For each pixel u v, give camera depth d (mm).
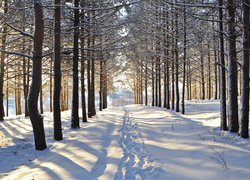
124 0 15188
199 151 7664
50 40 16312
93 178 5898
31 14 13789
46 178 5926
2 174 6562
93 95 23516
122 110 31688
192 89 58281
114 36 18812
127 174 6074
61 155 8180
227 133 10273
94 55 18125
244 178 5301
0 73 20109
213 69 35062
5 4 14680
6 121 20359
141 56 28156
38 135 9508
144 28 22969
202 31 15680
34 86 9383
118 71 37969
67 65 20828
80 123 17203
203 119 16281
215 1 11602
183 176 5734
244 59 9336
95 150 8688
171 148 8297
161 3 21953
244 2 8992
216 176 5574
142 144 9117
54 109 11422
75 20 14664
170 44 23219
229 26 10117
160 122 15078
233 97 10367
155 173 5992
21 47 18391
